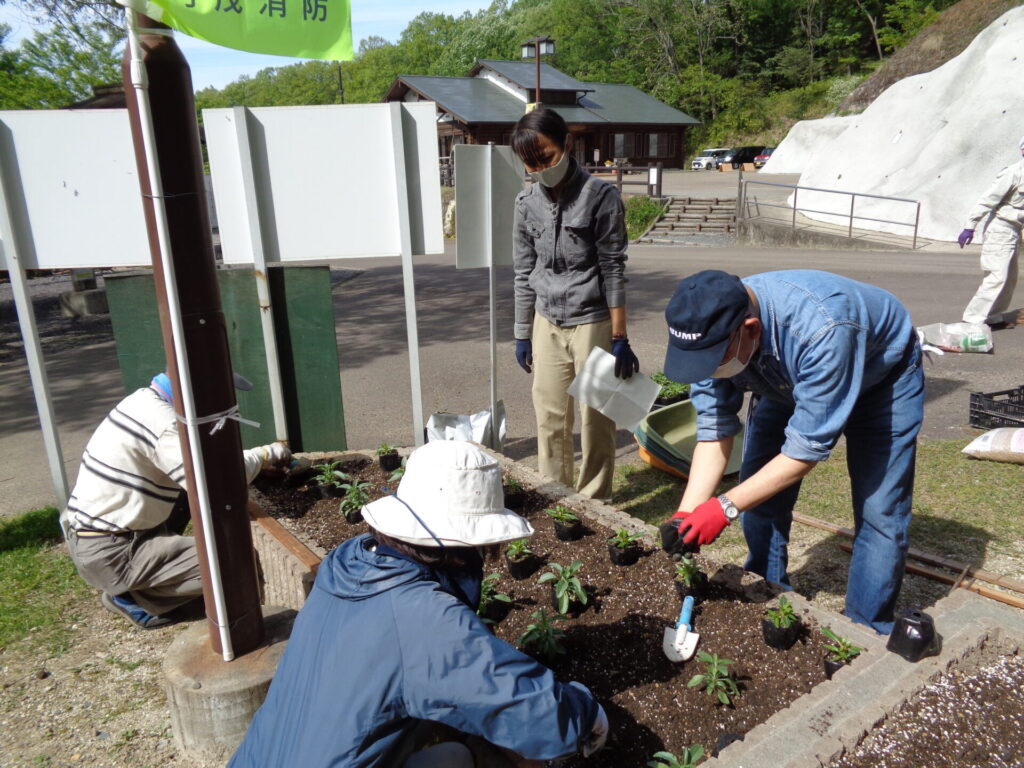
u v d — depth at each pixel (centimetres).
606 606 303
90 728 288
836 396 239
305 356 484
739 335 236
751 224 2023
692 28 6488
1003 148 1761
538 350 430
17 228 409
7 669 324
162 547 328
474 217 478
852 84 5325
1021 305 1046
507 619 302
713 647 270
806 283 251
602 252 389
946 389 664
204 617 360
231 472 257
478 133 3678
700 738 233
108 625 356
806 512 450
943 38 2998
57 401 793
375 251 467
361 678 167
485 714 167
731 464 509
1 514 498
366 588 175
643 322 1033
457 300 1292
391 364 862
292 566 325
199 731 263
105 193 416
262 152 446
